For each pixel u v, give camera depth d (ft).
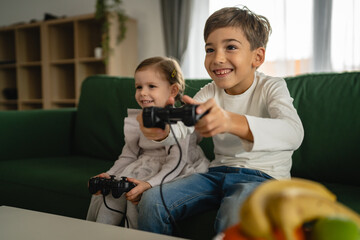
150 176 3.47
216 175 3.17
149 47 11.02
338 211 1.08
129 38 10.66
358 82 3.89
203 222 2.88
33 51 12.94
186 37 9.66
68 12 12.50
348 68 7.58
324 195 1.16
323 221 1.03
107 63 10.02
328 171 3.85
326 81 4.10
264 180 2.93
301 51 8.14
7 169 4.69
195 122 1.96
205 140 4.59
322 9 7.79
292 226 1.02
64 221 2.14
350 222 1.00
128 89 5.36
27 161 5.09
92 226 2.03
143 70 3.83
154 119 2.05
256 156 3.15
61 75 12.14
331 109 3.92
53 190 4.10
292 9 8.16
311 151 3.94
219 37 3.05
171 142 2.91
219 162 3.37
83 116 5.77
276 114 2.79
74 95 12.64
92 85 5.81
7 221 2.15
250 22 3.10
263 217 1.04
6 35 13.79
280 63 8.38
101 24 11.17
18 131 5.39
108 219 3.31
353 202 2.99
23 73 12.65
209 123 2.01
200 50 9.70
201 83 4.82
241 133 2.24
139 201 3.11
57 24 11.54
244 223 1.09
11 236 1.87
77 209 3.87
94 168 4.58
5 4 14.19
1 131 5.22
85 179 3.99
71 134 6.04
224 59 3.03
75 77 11.89
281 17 8.29
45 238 1.84
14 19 14.01
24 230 1.97
